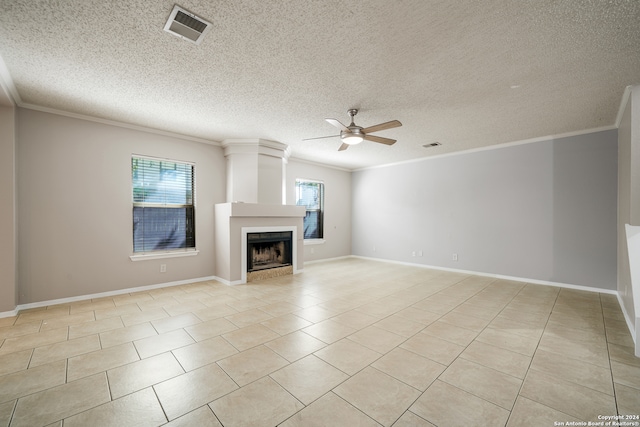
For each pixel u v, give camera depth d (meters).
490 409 1.67
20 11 1.84
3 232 3.12
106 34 2.11
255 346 2.46
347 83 2.88
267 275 5.05
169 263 4.51
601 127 4.16
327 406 1.69
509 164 5.07
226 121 4.02
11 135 3.13
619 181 3.77
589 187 4.29
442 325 2.94
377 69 2.60
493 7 1.80
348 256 7.77
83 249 3.77
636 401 1.74
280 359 2.24
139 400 1.74
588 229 4.30
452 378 1.99
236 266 4.64
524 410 1.66
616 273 4.07
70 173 3.68
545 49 2.26
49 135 3.54
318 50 2.31
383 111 3.59
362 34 2.10
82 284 3.75
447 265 5.90
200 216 4.86
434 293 4.14
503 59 2.41
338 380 1.95
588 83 2.82
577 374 2.04
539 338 2.64
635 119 2.80
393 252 6.88
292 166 6.45
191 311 3.33
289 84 2.90
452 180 5.83
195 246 4.82
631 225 2.82
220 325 2.91
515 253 5.01
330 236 7.31
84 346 2.44
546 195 4.68
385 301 3.75
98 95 3.17
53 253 3.56
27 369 2.08
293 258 5.47
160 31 2.08
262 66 2.56
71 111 3.64
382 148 5.48
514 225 5.02
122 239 4.06
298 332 2.75
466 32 2.06
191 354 2.31
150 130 4.31
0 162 3.09
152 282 4.34
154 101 3.33
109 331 2.75
